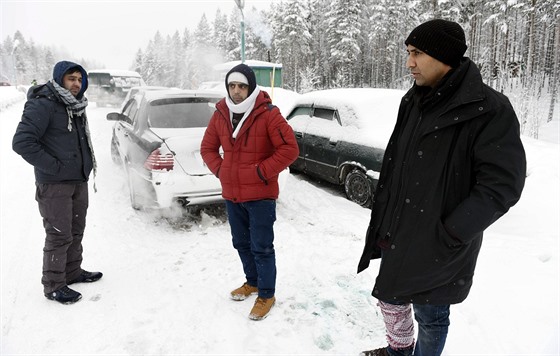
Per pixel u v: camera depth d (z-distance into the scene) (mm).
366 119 5793
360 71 47250
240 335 2734
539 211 4758
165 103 5344
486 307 3018
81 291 3295
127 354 2559
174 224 4844
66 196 3051
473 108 1588
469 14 32781
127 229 4633
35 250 4043
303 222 4930
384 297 1899
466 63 1659
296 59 42812
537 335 2672
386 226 1971
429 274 1755
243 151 2781
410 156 1792
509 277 3430
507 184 1518
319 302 3104
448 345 2609
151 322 2883
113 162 7637
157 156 4426
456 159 1651
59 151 2957
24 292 3270
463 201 1615
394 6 42156
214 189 4551
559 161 5977
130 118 5941
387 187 2041
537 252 3859
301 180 6773
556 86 28516
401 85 41875
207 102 5590
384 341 2660
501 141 1541
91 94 23062
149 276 3555
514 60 35875
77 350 2596
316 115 6637
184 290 3318
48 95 2883
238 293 3178
